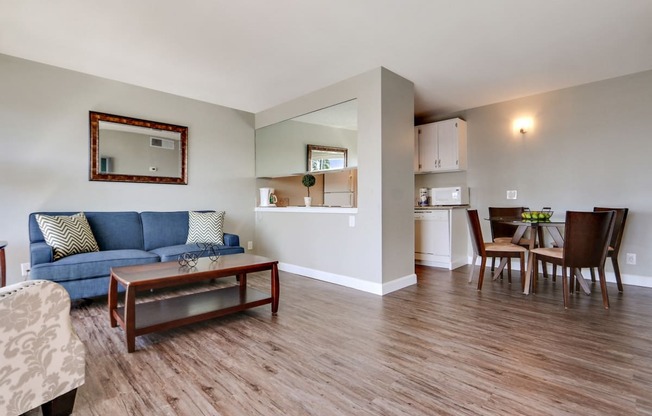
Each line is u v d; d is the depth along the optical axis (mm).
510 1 2279
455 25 2592
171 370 1799
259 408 1465
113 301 2395
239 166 4875
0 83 3100
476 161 4797
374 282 3336
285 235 4480
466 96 4305
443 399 1523
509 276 3801
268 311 2787
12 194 3166
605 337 2203
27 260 3217
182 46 2922
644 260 3539
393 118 3486
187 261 2574
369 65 3318
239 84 3850
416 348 2061
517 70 3469
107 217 3562
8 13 2396
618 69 3471
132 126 3875
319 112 4055
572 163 3975
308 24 2566
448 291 3400
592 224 2746
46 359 1301
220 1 2266
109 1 2264
